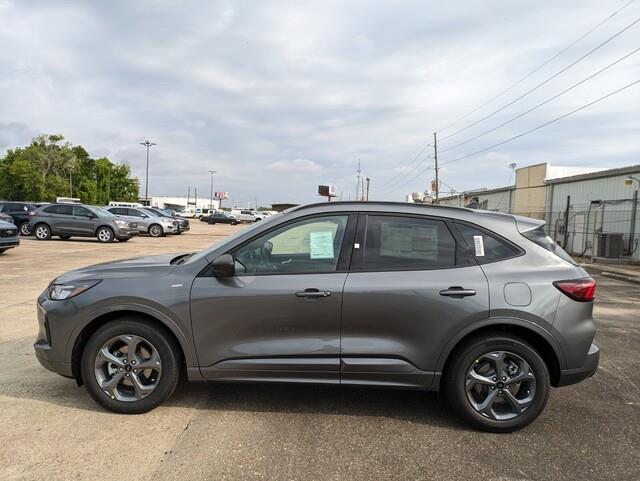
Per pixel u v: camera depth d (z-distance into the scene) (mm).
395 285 3543
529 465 3109
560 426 3709
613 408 4078
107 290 3654
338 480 2883
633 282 14016
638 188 19656
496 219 3828
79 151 90125
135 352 3695
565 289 3559
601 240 20031
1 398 3943
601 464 3145
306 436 3434
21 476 2822
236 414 3766
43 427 3453
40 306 3807
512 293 3529
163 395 3688
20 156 78500
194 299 3605
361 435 3477
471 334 3586
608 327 7230
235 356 3623
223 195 104938
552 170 28906
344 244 3715
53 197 77688
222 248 3770
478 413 3559
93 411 3742
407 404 4059
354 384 3609
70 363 3707
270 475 2914
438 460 3150
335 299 3543
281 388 4336
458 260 3658
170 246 19844
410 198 45688
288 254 3738
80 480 2803
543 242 3791
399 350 3561
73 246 18453
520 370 3568
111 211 27547
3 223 13977
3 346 5328
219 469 2963
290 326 3586
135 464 2990
